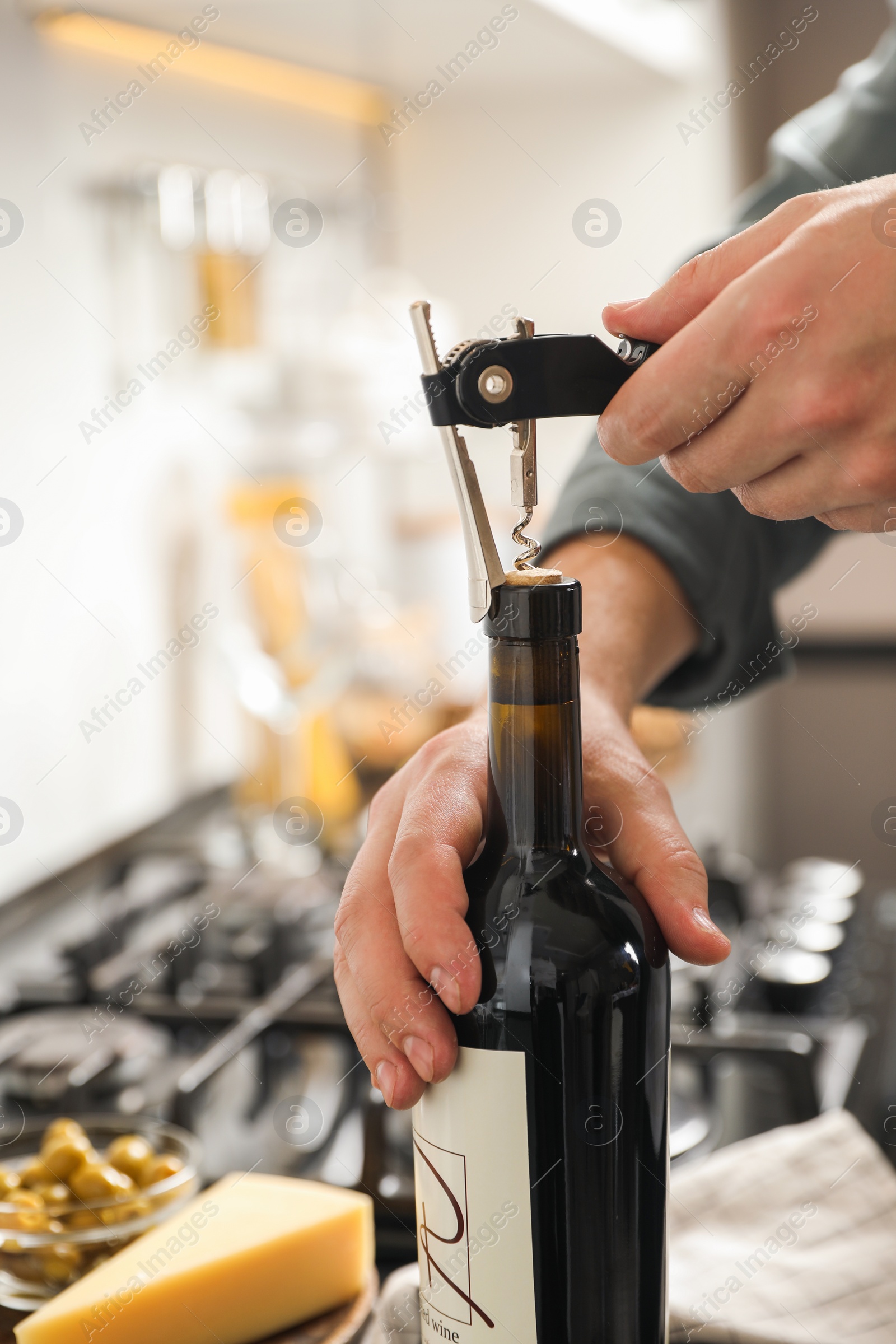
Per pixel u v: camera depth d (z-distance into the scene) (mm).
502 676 404
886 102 780
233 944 1032
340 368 1654
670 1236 625
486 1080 387
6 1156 675
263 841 1426
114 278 1413
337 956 425
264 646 1499
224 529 1610
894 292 365
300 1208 598
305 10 1385
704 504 649
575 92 1983
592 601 612
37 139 1271
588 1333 398
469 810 429
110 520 1418
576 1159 392
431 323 384
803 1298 571
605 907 402
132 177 1408
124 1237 588
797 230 378
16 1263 583
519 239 2051
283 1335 568
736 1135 811
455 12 1416
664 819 447
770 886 1268
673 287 409
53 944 1151
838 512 438
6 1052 858
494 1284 393
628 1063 397
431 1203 405
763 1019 918
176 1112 762
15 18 1228
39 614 1281
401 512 2219
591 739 484
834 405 378
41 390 1280
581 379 390
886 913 1171
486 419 384
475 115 2023
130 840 1437
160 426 1526
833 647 2383
